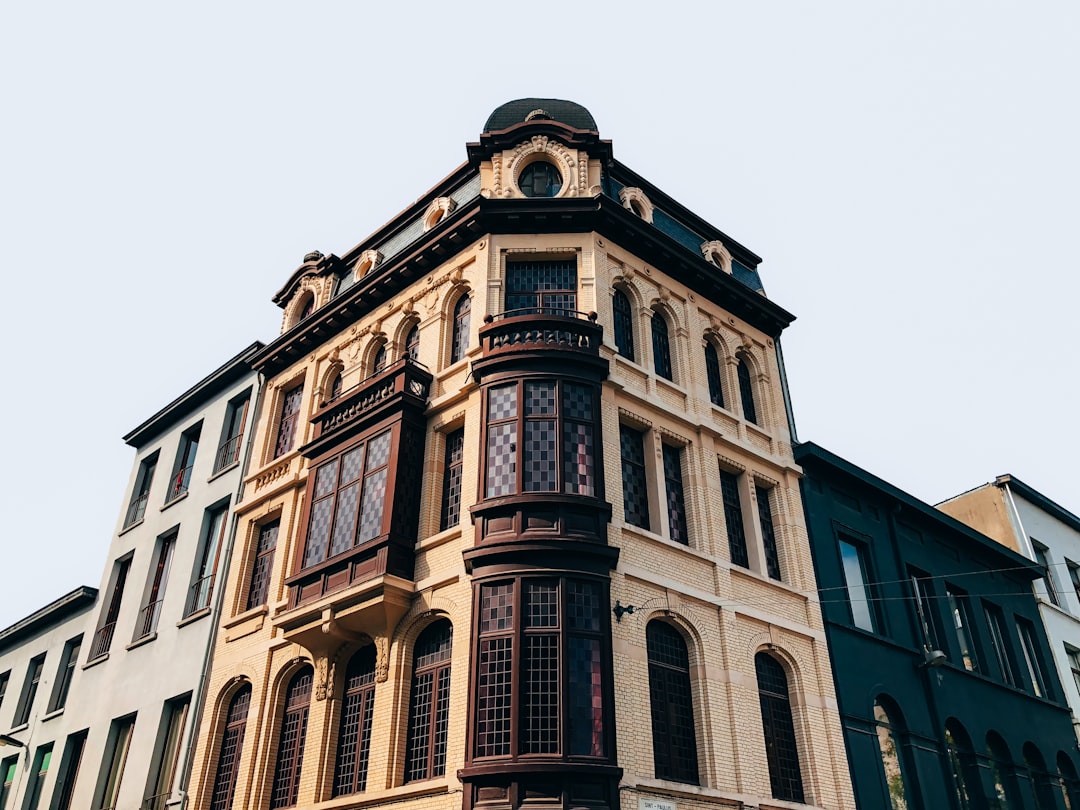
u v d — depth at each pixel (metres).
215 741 19.44
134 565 26.16
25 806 25.25
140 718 21.98
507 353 16.97
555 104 22.47
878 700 19.75
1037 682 26.39
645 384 18.69
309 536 18.95
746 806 15.51
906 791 18.86
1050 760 24.23
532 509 15.40
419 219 22.47
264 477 22.56
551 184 20.42
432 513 17.38
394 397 18.33
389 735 15.59
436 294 20.28
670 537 17.53
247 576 21.56
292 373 23.89
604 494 16.03
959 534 25.56
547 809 12.91
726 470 19.88
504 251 19.33
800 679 18.08
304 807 16.38
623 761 13.97
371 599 16.33
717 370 21.38
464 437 17.53
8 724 29.59
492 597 14.88
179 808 18.94
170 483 26.67
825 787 17.12
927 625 22.75
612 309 19.12
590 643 14.45
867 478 22.59
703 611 17.05
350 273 23.95
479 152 20.80
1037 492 31.06
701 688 16.22
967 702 22.19
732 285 21.91
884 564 22.11
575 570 14.88
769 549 19.83
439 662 15.91
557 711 13.71
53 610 30.41
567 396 16.69
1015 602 27.41
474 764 13.43
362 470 18.41
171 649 22.33
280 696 18.64
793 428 22.58
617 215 19.55
